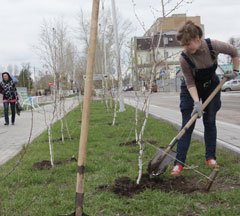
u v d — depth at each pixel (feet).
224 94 135.44
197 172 16.75
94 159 21.95
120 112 59.31
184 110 17.52
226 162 19.12
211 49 16.39
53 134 34.76
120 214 13.34
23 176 18.61
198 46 16.12
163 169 16.14
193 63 16.61
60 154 24.44
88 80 10.88
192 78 16.94
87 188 16.12
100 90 99.91
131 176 17.30
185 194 14.82
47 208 14.08
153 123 39.55
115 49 62.08
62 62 39.99
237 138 26.23
